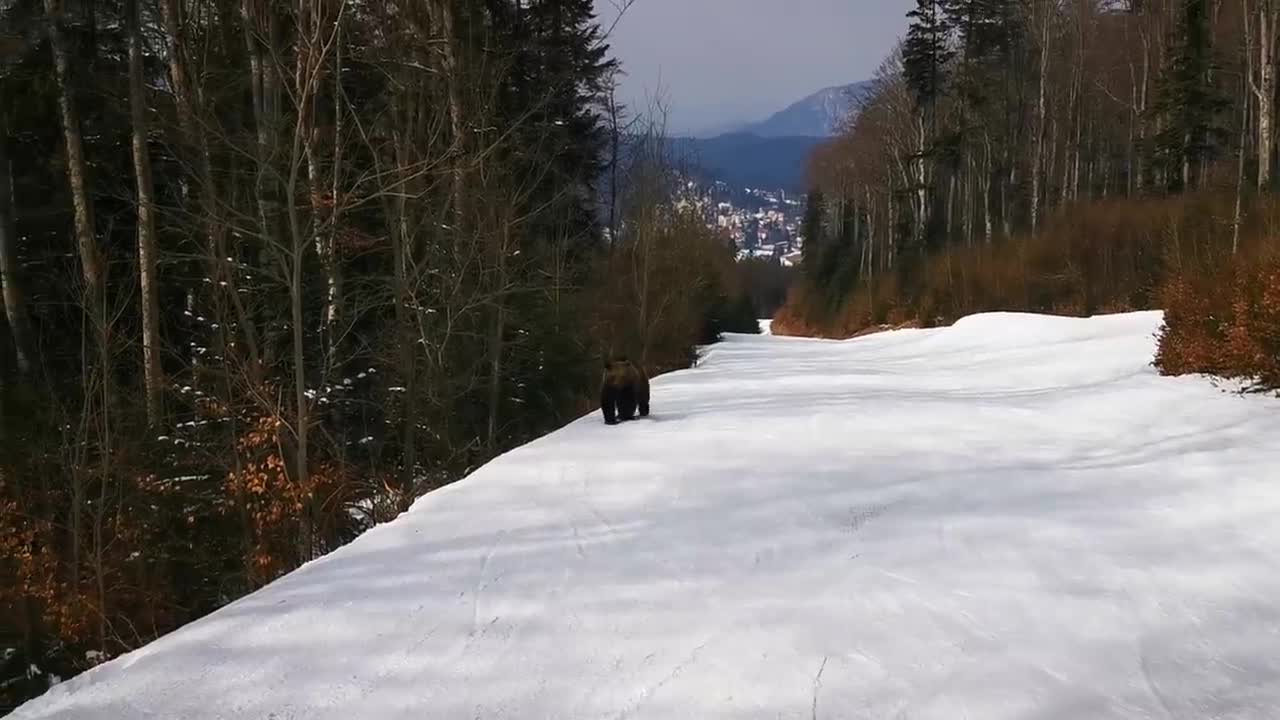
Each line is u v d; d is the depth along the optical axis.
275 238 10.30
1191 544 4.47
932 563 4.33
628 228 24.30
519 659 3.29
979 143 42.19
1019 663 3.21
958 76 42.28
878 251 57.88
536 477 6.55
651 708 2.89
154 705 2.95
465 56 14.46
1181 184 31.95
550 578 4.22
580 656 3.31
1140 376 10.70
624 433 8.70
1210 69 31.02
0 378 12.28
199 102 10.88
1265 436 6.70
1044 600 3.80
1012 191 42.66
